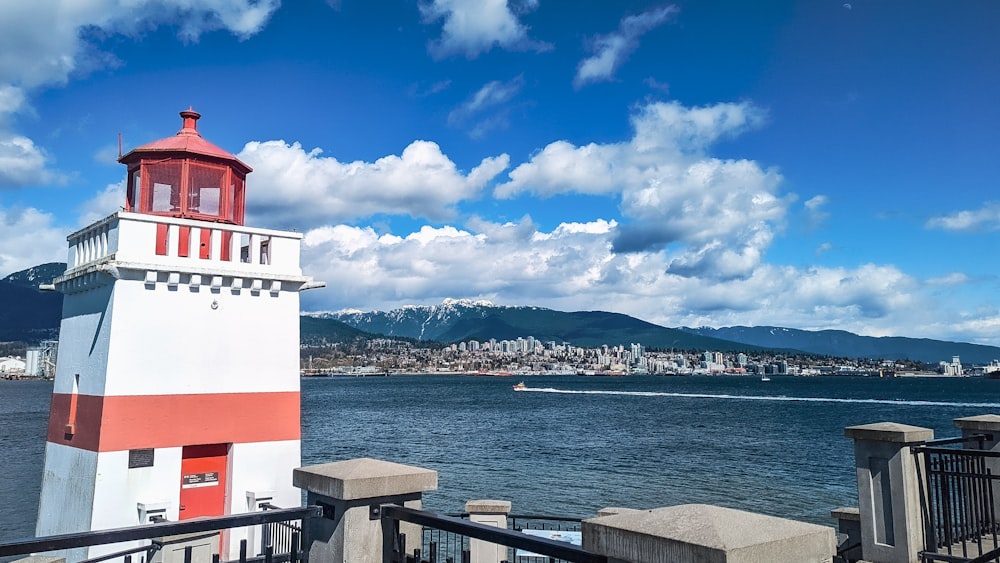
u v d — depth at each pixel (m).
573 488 45.72
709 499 41.97
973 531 10.78
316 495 6.16
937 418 111.69
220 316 15.90
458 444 74.75
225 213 17.03
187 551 5.30
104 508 14.04
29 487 44.28
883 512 9.93
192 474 15.44
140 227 14.94
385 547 5.82
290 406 16.70
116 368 14.42
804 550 3.52
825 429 92.44
